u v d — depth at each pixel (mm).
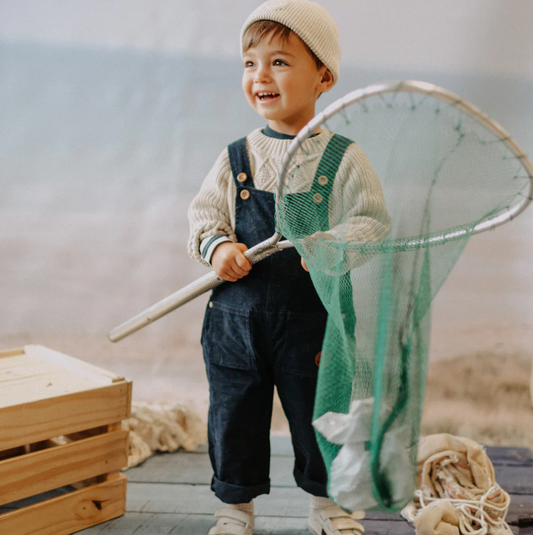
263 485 1224
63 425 1180
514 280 2174
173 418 1633
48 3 2324
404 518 1281
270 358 1149
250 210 1152
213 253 1134
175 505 1342
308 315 1117
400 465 830
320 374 905
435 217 846
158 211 2326
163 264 2273
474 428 1779
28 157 2336
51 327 2119
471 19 2137
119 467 1277
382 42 2189
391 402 835
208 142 2342
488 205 842
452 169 827
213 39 2311
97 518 1254
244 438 1188
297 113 1159
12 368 1362
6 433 1104
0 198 2311
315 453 1162
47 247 2293
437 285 873
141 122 2340
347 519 1203
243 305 1136
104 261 2283
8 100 2332
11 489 1124
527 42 2117
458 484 1292
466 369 1986
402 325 843
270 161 1152
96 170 2338
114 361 2045
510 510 1302
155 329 2172
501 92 2152
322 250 954
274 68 1108
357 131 844
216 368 1187
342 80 2217
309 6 1114
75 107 2348
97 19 2322
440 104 796
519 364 2002
